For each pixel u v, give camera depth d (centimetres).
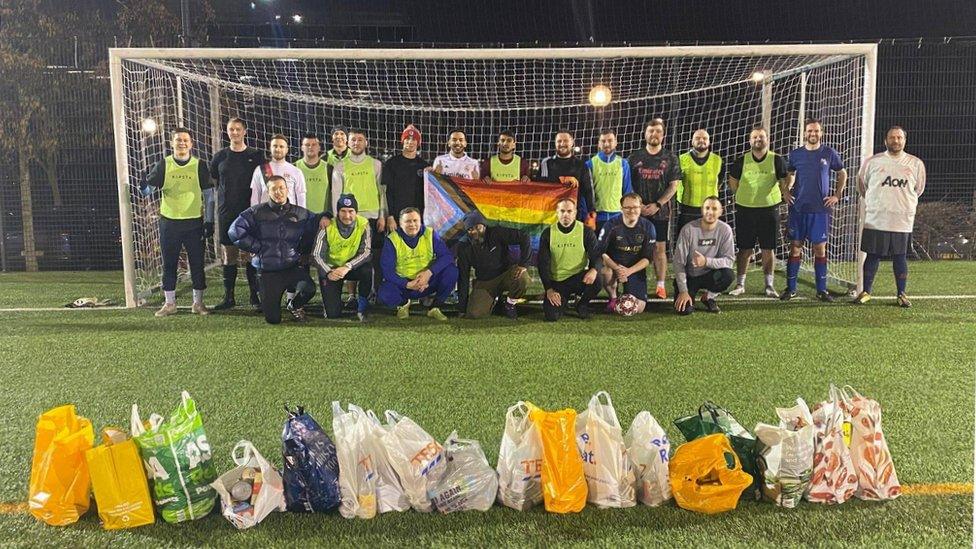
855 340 445
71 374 372
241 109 898
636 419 236
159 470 211
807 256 814
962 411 305
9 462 255
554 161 589
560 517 214
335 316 530
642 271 544
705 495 214
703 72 833
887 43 952
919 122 962
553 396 332
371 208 588
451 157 604
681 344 438
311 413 308
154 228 718
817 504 221
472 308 530
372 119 957
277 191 498
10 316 545
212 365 390
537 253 584
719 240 534
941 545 195
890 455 240
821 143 667
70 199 952
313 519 214
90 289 716
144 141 654
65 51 901
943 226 941
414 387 347
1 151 930
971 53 948
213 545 199
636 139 981
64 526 211
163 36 955
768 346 430
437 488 219
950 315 527
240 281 771
